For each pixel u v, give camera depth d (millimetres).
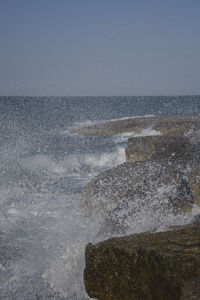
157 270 3174
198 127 17312
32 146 17406
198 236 3748
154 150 10398
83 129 24781
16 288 4453
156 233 4109
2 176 10656
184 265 2994
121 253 3629
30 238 5926
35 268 4918
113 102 76688
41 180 10500
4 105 54781
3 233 6137
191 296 2637
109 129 23281
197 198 6574
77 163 13188
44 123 31172
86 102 64125
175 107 59312
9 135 21266
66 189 9461
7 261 5109
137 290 3484
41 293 4355
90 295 3924
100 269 3801
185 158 8812
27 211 7371
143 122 23906
